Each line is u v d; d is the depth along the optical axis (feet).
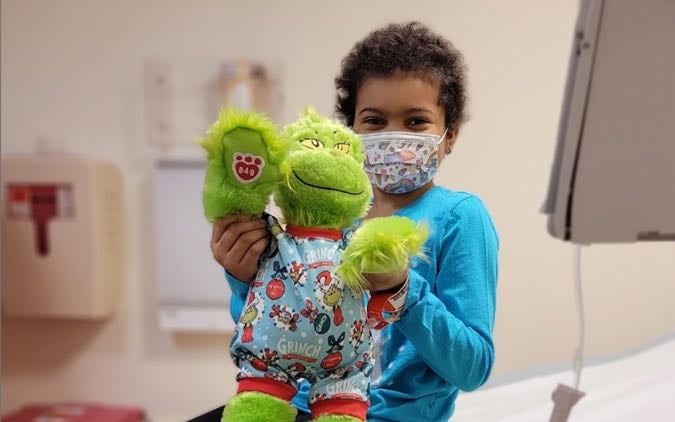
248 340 1.92
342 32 4.90
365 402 1.98
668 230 1.69
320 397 1.95
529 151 4.80
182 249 5.06
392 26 3.05
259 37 4.98
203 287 5.06
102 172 5.01
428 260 2.45
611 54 1.57
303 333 1.87
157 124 5.13
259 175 1.85
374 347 2.32
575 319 4.86
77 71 5.20
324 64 4.93
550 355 4.92
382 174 2.71
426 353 2.26
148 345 5.35
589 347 4.86
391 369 2.64
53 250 5.02
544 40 4.70
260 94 4.96
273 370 1.92
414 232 1.90
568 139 1.60
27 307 5.11
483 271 2.54
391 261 1.83
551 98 4.73
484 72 4.78
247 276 2.06
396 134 2.64
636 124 1.63
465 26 4.77
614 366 4.22
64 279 5.04
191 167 4.98
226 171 1.87
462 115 3.04
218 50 5.03
